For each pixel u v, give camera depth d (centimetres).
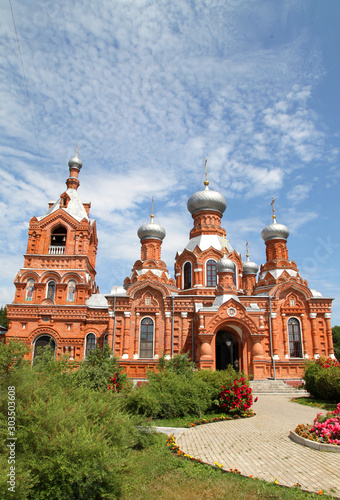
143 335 3453
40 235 4034
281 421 1808
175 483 995
